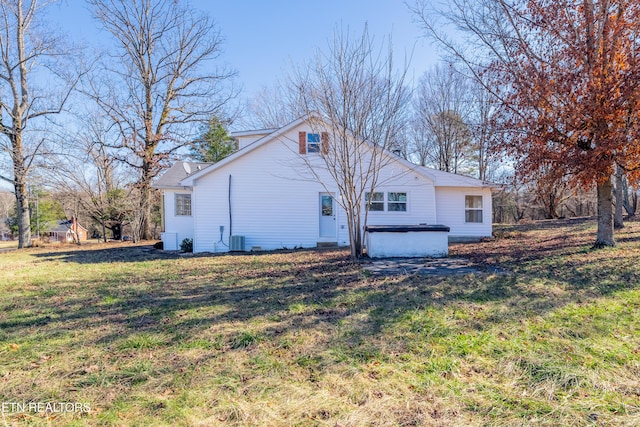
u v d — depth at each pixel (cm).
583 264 644
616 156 700
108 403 237
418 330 357
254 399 238
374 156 888
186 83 1984
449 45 996
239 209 1231
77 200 1916
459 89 2456
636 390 239
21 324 405
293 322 393
